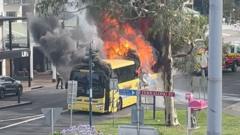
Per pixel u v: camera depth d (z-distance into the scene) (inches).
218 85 912.3
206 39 2477.9
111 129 2361.0
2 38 4761.3
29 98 3944.4
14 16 5103.3
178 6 2097.7
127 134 1507.1
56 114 1743.4
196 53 2519.7
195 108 1930.4
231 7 4156.0
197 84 3742.6
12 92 4037.9
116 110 3174.2
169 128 2370.8
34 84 4835.1
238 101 3523.6
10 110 3358.8
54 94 4173.2
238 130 2290.8
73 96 2311.8
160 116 2812.5
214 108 913.5
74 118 2952.8
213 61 911.0
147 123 2534.5
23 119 2960.1
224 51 3838.6
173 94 2058.3
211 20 909.8
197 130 2266.2
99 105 3056.1
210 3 908.6
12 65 5093.5
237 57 5580.7
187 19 2230.6
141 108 1740.9
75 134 1744.6
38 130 2576.3
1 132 2529.5
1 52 4475.9
